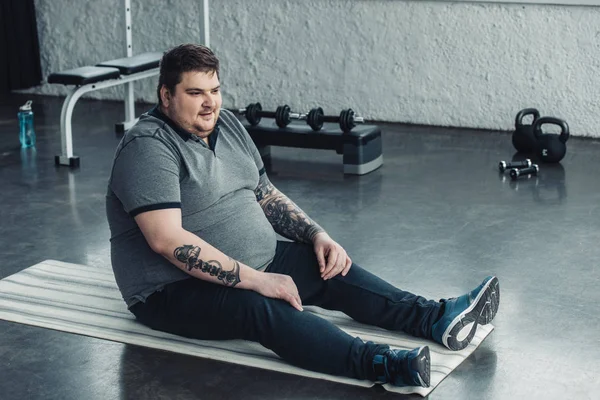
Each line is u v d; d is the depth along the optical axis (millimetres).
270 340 2500
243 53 6223
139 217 2465
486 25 5574
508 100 5652
